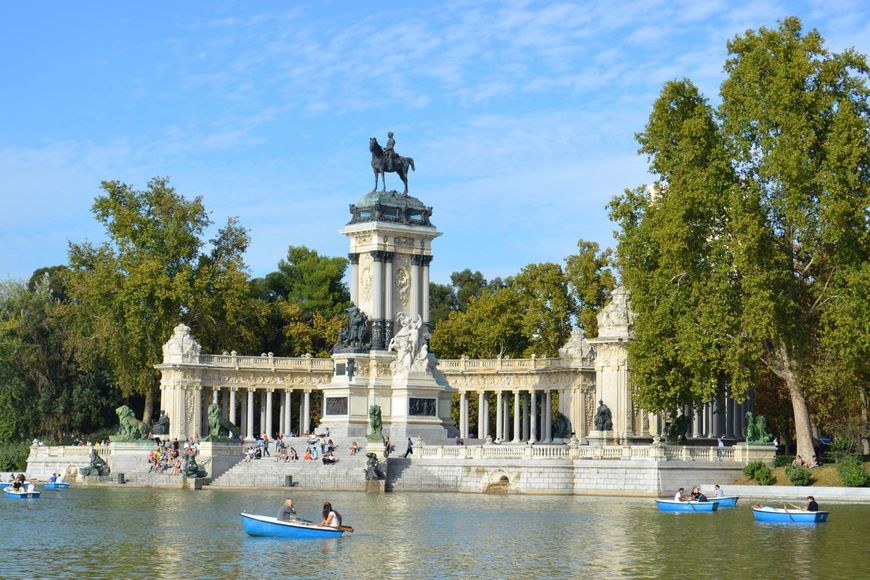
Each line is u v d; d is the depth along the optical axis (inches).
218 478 5226.4
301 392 7229.3
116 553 2952.8
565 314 7322.8
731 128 4872.0
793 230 4798.2
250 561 2827.3
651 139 5132.9
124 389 7047.2
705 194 4805.6
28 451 6387.8
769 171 4648.1
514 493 4813.0
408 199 6289.4
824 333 4675.2
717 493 4220.0
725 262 4781.0
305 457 5369.1
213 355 6737.2
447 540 3189.0
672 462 4655.5
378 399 5974.4
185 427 6633.9
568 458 4813.0
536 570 2716.5
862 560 2854.3
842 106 4630.9
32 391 7288.4
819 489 4478.3
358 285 6240.2
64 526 3523.6
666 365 5009.8
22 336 7268.7
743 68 4849.9
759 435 4936.0
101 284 6924.2
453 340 7711.6
